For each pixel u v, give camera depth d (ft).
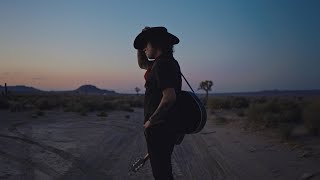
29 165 30.91
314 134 50.60
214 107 153.58
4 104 125.80
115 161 33.83
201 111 13.83
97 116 100.07
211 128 65.36
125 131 61.67
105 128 65.57
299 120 68.80
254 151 39.24
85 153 37.65
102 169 30.27
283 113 73.26
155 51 13.94
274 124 64.80
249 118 78.13
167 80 13.10
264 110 89.10
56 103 146.10
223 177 27.76
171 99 13.03
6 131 55.83
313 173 27.76
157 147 13.56
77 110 120.06
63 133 55.83
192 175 28.53
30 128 62.18
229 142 46.47
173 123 13.58
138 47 14.88
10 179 26.23
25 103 145.59
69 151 38.65
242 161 33.71
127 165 31.91
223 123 75.66
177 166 31.86
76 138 49.98
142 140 49.55
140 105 189.16
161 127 13.43
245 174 28.50
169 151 13.74
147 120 13.85
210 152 39.11
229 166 31.60
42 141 45.60
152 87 13.69
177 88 13.99
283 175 27.68
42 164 31.48
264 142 45.65
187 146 43.19
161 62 13.37
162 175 13.62
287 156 35.65
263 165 31.55
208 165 32.19
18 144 42.32
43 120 81.05
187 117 13.91
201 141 47.44
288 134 47.70
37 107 131.23
